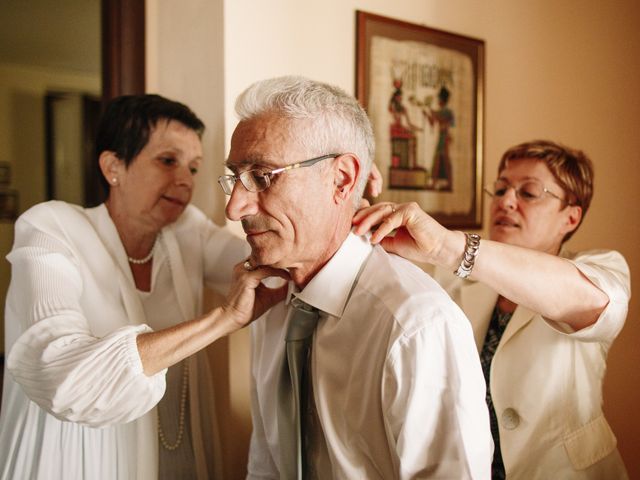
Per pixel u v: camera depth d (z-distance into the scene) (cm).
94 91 380
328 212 78
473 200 186
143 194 112
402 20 166
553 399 108
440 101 175
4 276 344
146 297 118
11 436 99
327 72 153
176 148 113
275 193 74
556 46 203
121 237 117
